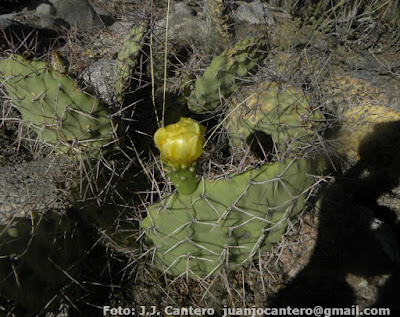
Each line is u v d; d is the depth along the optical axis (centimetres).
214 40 96
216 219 60
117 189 70
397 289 72
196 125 54
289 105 74
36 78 60
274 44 127
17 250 55
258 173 58
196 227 61
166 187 69
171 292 70
